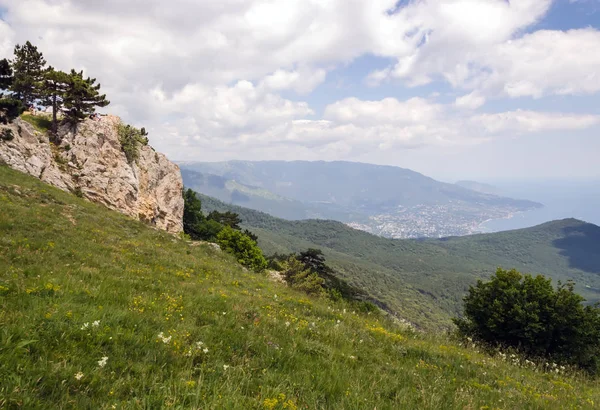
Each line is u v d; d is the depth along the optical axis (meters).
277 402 4.94
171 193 50.25
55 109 37.19
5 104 30.98
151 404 4.35
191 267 19.88
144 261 17.98
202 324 8.61
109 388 4.58
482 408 6.71
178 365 5.75
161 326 7.46
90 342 5.71
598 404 9.09
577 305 19.36
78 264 13.51
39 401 3.87
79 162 36.03
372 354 9.25
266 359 6.87
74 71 37.62
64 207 24.75
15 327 5.39
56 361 4.84
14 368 4.36
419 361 9.55
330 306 17.45
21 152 30.61
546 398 8.49
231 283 18.16
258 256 51.66
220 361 6.28
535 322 19.09
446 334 17.61
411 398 6.46
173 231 47.84
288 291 20.56
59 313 6.49
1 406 3.62
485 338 20.84
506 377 9.91
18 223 17.12
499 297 20.89
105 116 43.59
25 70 37.94
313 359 7.69
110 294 9.38
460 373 9.42
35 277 9.97
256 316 10.37
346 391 6.08
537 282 20.86
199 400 4.69
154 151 49.91
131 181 40.53
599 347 19.50
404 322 17.92
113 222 26.59
